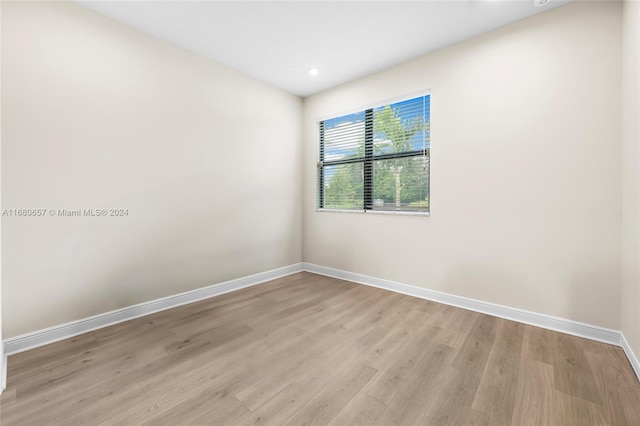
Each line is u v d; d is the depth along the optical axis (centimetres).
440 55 274
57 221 206
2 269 185
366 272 344
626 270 185
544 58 220
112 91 229
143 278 252
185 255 280
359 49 275
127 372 168
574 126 210
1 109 182
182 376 165
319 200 398
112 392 151
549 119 219
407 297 298
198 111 286
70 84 209
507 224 241
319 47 272
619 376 162
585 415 134
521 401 143
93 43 219
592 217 205
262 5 212
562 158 215
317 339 209
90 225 221
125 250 240
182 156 275
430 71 281
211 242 301
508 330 221
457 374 166
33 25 193
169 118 264
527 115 229
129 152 240
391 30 244
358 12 220
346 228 361
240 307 272
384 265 326
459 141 264
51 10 199
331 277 376
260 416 134
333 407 140
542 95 222
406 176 307
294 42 263
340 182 372
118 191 235
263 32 247
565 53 212
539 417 133
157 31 246
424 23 234
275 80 346
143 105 247
